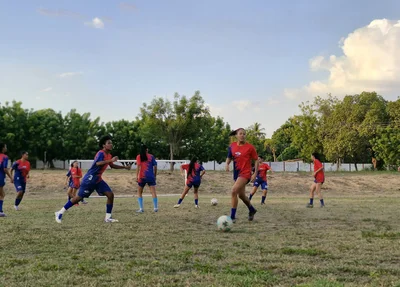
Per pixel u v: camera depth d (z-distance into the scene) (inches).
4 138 2174.0
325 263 210.5
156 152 2527.1
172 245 260.4
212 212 486.3
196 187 570.3
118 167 379.6
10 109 2250.2
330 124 2193.7
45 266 201.9
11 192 908.0
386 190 1145.4
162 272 194.7
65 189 983.0
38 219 404.8
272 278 179.5
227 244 265.0
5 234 303.7
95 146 2417.6
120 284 171.9
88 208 546.6
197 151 2524.6
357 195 992.2
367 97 2155.5
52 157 2395.4
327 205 599.8
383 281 175.2
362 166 2508.6
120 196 896.9
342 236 297.3
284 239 283.4
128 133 2532.0
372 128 2053.4
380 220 401.1
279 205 606.5
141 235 300.2
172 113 1994.3
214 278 179.8
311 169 2361.0
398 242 269.7
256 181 634.8
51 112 2397.9
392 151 1946.4
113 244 263.3
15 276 183.9
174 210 514.3
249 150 377.7
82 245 260.8
